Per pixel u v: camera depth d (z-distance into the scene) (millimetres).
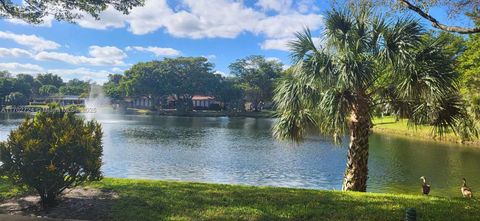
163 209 6828
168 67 105375
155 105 113062
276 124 12008
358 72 10016
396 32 10352
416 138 37719
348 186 11273
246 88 104125
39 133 6887
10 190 7988
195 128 51812
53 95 130375
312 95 10945
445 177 18406
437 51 10227
